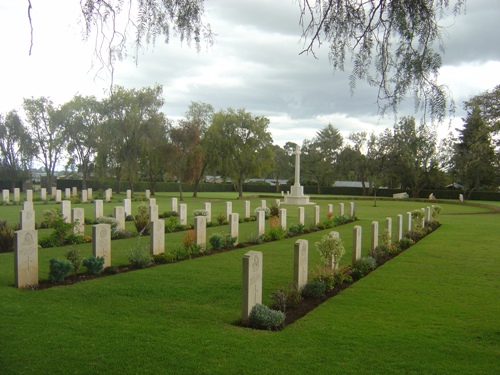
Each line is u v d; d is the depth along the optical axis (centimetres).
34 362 495
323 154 7169
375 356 537
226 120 4772
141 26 503
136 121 4300
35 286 840
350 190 6900
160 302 762
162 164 4612
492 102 3058
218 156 4744
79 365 490
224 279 945
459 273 1082
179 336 589
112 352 528
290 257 1259
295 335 606
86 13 475
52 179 5638
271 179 10081
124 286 865
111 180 5256
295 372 484
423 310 754
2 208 2897
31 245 852
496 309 765
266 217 2456
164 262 1140
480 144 3341
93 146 4838
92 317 666
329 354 539
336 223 2361
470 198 5644
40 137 5334
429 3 450
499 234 1970
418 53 458
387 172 5781
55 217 1452
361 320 689
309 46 496
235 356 523
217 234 1418
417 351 557
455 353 552
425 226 2197
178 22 521
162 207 3366
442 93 444
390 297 839
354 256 1166
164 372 477
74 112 4981
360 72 489
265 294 849
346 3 486
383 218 2869
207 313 705
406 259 1287
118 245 1415
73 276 937
